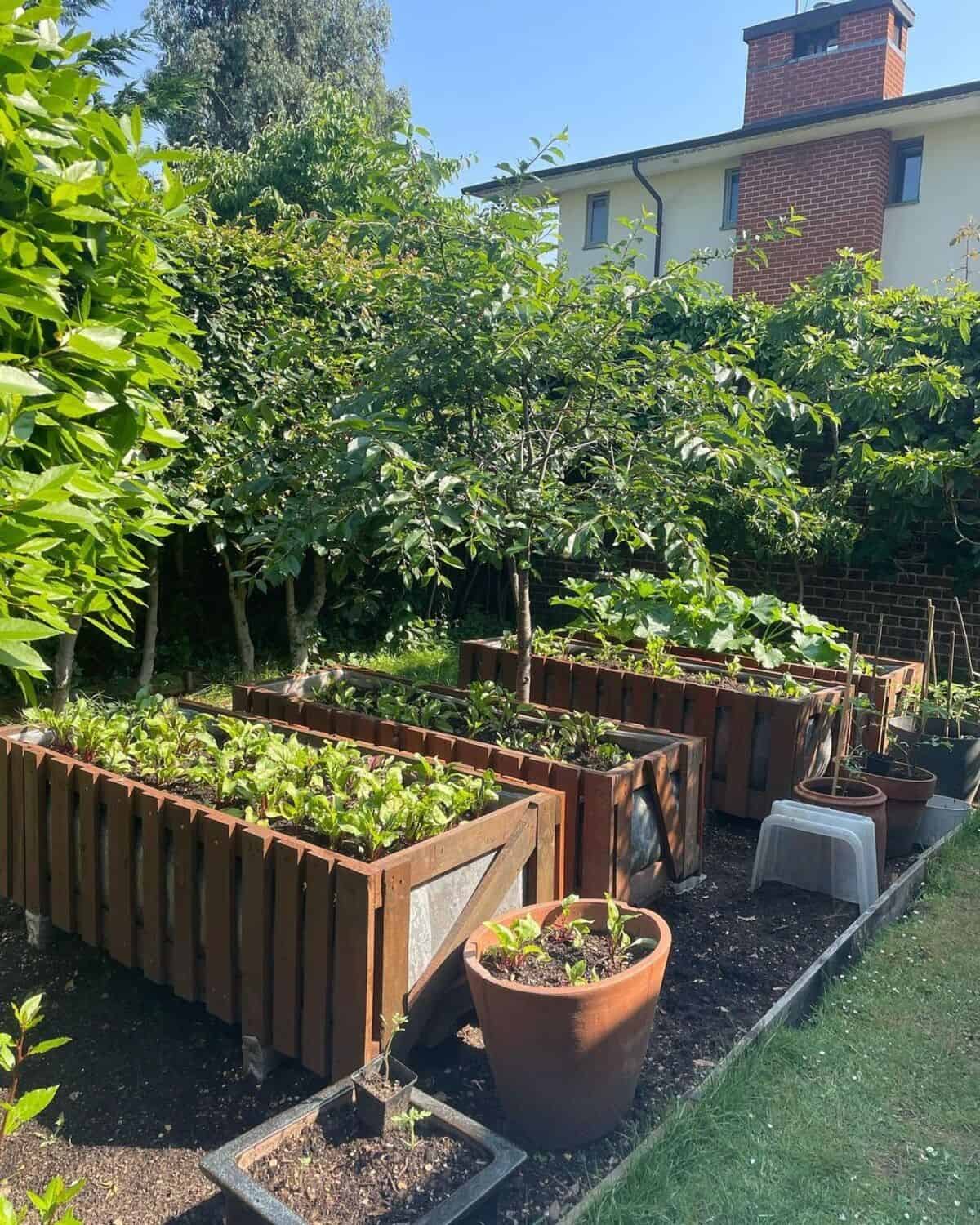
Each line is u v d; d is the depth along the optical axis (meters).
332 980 2.46
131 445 2.10
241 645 7.65
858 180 12.33
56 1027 2.96
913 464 6.67
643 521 3.86
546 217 3.86
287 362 4.45
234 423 6.02
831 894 3.87
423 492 3.33
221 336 6.20
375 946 2.40
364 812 2.69
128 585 2.15
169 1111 2.56
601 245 4.25
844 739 4.25
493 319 3.58
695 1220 2.11
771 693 4.77
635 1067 2.42
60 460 1.85
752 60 14.16
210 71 21.64
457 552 9.23
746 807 4.71
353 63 24.91
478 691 4.61
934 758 5.01
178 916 2.86
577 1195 2.19
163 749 3.37
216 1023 2.98
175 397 5.95
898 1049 2.84
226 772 3.16
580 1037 2.24
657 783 3.69
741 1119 2.45
